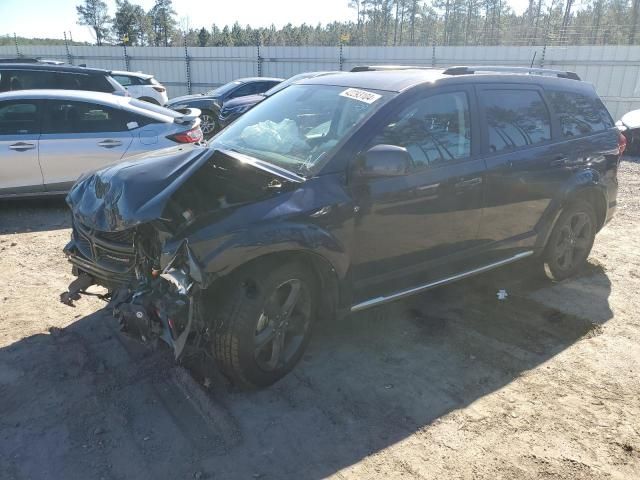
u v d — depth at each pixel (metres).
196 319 2.83
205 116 14.23
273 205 2.97
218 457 2.65
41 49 27.62
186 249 2.71
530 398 3.19
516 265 5.33
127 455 2.65
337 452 2.71
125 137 6.88
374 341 3.80
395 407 3.08
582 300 4.57
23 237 5.93
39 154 6.53
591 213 4.95
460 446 2.77
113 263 3.21
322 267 3.24
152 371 3.32
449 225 3.78
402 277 3.65
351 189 3.23
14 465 2.56
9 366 3.33
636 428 2.95
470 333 3.95
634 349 3.78
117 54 26.84
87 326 3.85
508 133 4.13
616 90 17.75
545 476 2.58
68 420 2.88
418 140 3.57
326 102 3.74
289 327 3.30
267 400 3.11
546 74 4.79
